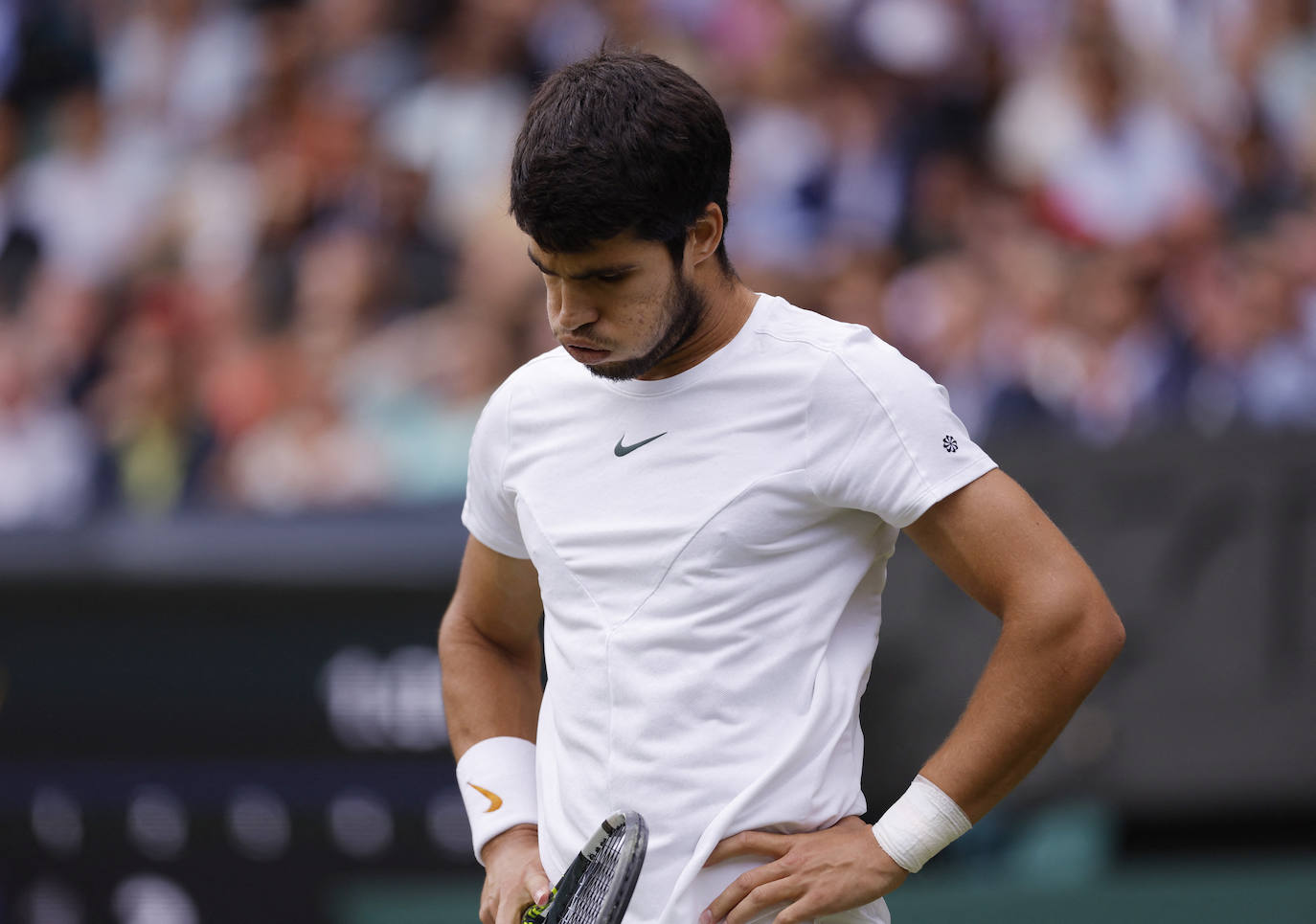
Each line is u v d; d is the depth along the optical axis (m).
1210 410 22.69
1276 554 18.31
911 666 18.30
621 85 6.71
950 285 24.33
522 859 7.91
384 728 19.16
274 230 26.77
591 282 6.78
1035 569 6.93
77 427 25.50
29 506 25.03
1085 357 23.25
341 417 24.73
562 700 7.46
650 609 7.17
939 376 23.69
